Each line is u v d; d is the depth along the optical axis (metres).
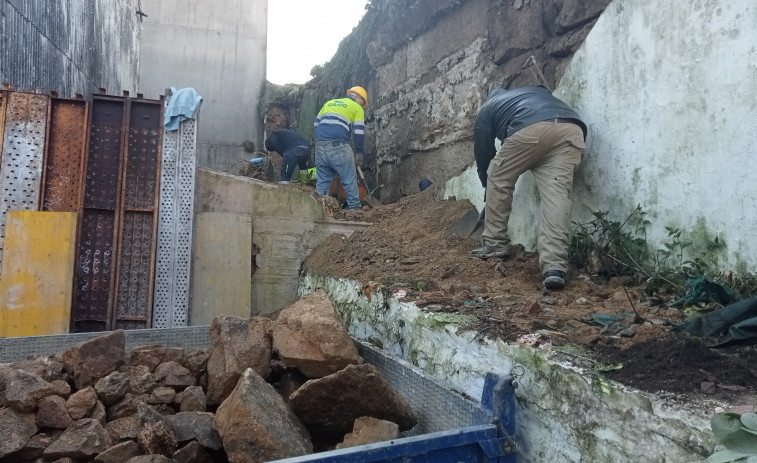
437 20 7.23
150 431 2.29
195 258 5.25
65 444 2.28
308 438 2.36
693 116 3.11
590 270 3.69
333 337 2.70
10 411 2.37
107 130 5.01
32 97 4.81
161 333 3.80
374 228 5.89
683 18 3.17
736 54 2.85
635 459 1.63
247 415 2.13
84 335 3.59
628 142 3.59
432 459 1.77
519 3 5.45
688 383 1.68
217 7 12.56
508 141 3.81
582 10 4.51
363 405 2.34
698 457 1.44
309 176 8.01
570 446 1.89
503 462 1.89
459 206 5.46
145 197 5.07
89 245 4.87
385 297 3.57
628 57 3.59
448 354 2.70
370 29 9.26
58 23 6.28
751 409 1.47
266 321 3.05
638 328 2.35
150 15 12.23
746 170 2.79
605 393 1.77
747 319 2.16
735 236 2.85
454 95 6.66
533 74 5.04
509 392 1.96
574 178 4.07
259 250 5.65
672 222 3.25
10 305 4.43
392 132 8.42
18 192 4.72
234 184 5.55
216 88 12.52
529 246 4.46
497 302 3.08
